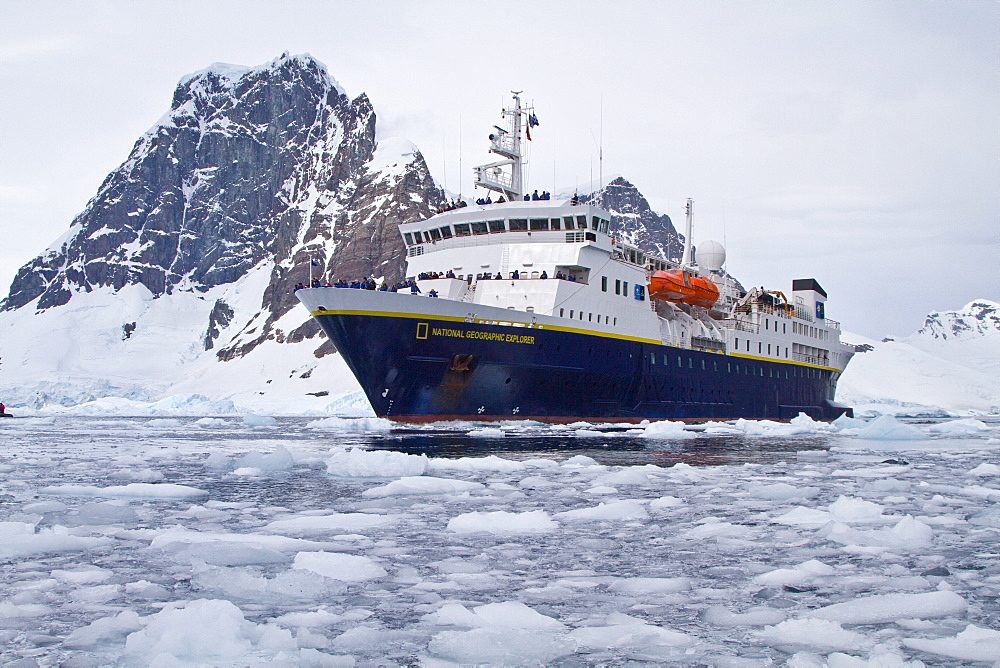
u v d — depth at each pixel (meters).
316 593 11.12
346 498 19.77
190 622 9.08
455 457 31.59
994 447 41.81
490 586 11.55
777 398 77.88
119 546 13.95
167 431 62.50
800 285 88.50
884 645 9.04
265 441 45.97
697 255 78.81
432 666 8.43
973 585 11.66
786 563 12.95
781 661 8.58
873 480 24.25
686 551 13.79
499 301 53.62
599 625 9.84
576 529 15.62
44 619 9.87
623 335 57.03
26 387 199.75
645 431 46.62
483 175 62.69
